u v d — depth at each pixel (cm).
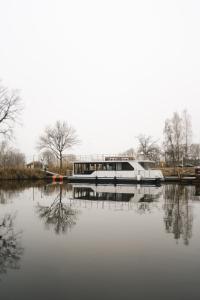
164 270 1085
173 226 1784
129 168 5188
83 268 1108
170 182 5212
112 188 4328
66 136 9225
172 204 2688
